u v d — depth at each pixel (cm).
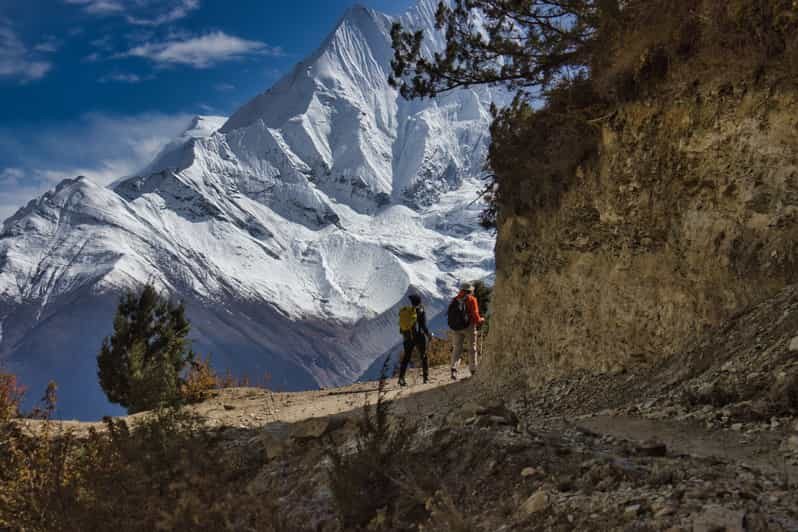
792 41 1002
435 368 2300
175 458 619
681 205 1170
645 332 1193
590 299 1339
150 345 2181
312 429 956
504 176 1700
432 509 532
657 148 1231
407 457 616
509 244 1686
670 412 844
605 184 1337
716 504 432
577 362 1338
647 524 421
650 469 523
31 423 1348
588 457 580
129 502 570
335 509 627
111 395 2092
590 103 1438
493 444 631
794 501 429
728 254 1059
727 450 629
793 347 805
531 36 1750
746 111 1074
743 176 1062
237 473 797
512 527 488
